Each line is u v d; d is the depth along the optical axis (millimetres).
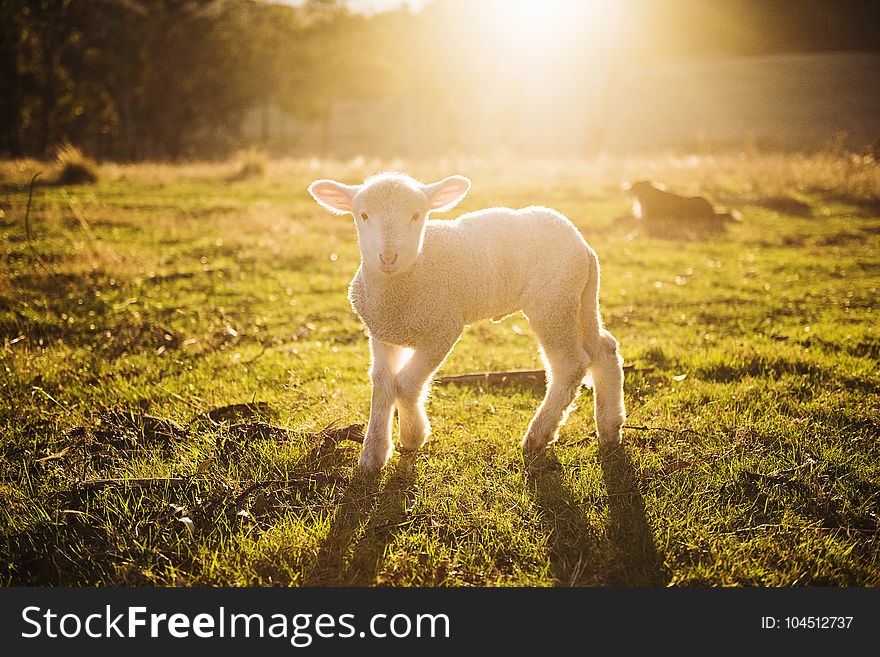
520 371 6340
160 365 6805
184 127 56406
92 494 4238
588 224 15430
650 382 6312
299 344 7703
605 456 4801
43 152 36000
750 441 4922
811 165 20578
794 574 3699
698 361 6730
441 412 5598
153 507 4113
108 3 41250
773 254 12828
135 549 3779
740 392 5836
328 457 4688
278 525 3947
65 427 5219
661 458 4730
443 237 4449
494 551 3848
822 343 7477
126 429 5039
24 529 3916
